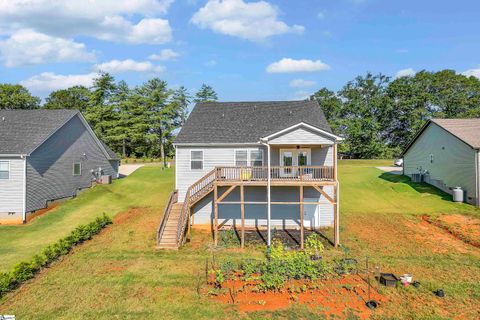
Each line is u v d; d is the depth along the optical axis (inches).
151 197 1074.1
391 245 681.6
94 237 738.8
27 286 504.1
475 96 2433.6
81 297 470.9
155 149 2427.4
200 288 495.5
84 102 2694.4
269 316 418.0
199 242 729.6
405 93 2381.9
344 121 2361.0
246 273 527.2
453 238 717.9
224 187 853.2
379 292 477.7
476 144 919.0
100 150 1289.4
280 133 720.3
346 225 815.7
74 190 1115.3
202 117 997.2
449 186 1045.8
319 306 440.8
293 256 568.7
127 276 540.1
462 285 499.8
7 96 2417.6
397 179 1259.8
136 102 2295.8
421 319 411.5
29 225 839.7
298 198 849.5
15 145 907.4
